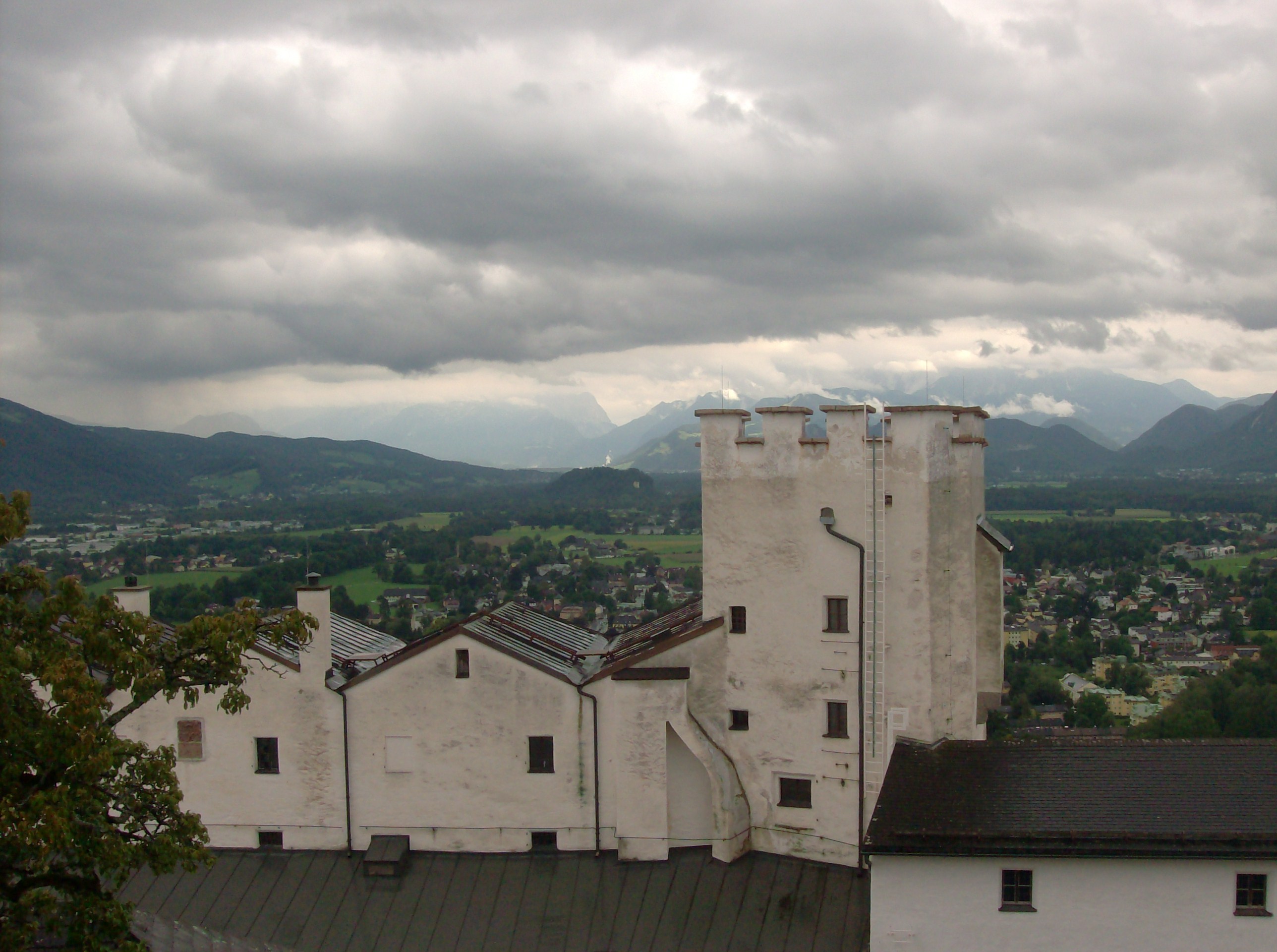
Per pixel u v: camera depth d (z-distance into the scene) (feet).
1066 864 96.07
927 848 96.68
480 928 115.85
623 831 121.80
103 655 81.82
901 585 116.98
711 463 124.88
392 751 126.11
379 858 122.62
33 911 80.23
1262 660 612.29
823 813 120.16
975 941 97.35
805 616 120.98
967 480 120.47
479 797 125.29
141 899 119.85
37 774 78.89
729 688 124.26
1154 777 101.91
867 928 111.04
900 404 124.06
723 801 119.75
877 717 117.29
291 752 126.93
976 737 125.29
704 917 114.93
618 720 121.80
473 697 124.98
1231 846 93.04
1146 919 95.04
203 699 127.03
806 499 120.78
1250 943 93.66
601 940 113.60
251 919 117.70
